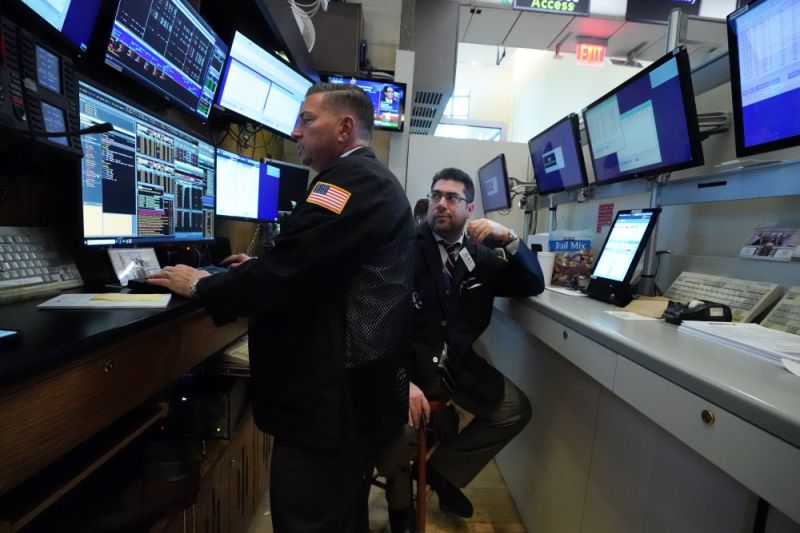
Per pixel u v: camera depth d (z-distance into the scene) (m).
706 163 1.45
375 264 0.94
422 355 1.45
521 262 1.50
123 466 0.89
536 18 4.06
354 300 0.93
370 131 1.10
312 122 1.04
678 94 1.25
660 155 1.39
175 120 1.62
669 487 0.94
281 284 0.82
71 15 0.91
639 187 1.63
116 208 0.99
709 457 0.62
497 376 1.62
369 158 0.99
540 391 1.64
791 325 0.92
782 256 1.08
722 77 1.41
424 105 4.75
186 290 0.90
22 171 0.86
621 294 1.29
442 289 1.49
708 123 1.36
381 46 4.08
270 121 2.04
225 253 1.87
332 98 1.03
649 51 4.47
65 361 0.53
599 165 1.74
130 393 0.71
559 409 1.47
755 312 1.04
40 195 0.96
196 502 1.04
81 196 0.87
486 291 1.57
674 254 1.51
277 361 0.92
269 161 2.07
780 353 0.70
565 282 1.81
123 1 1.04
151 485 0.85
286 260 0.83
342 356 0.91
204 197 1.48
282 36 2.15
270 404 0.93
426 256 1.52
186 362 0.93
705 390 0.63
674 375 0.71
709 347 0.81
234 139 2.22
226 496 1.26
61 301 0.79
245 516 1.45
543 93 6.29
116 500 0.82
